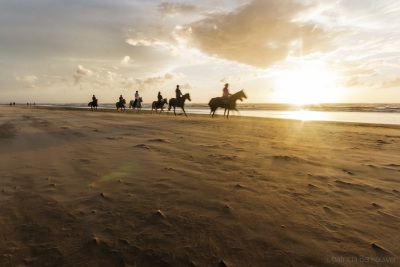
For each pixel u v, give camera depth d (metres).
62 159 4.42
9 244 1.88
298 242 2.00
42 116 16.56
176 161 4.41
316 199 2.89
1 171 3.68
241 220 2.34
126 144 5.93
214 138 7.35
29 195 2.80
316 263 1.75
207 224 2.25
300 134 9.27
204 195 2.90
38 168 3.86
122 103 33.50
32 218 2.28
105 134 7.61
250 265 1.72
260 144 6.55
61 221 2.23
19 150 5.16
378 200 2.91
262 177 3.64
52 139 6.57
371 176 3.87
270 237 2.06
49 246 1.87
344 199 2.92
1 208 2.46
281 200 2.83
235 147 5.94
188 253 1.83
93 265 1.68
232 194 2.96
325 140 7.84
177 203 2.66
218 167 4.09
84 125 10.20
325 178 3.69
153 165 4.11
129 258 1.76
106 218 2.31
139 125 10.69
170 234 2.07
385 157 5.33
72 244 1.90
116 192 2.93
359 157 5.28
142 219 2.30
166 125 10.96
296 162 4.58
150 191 2.98
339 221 2.38
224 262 1.74
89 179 3.37
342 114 36.62
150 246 1.90
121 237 2.01
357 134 9.74
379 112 42.09
